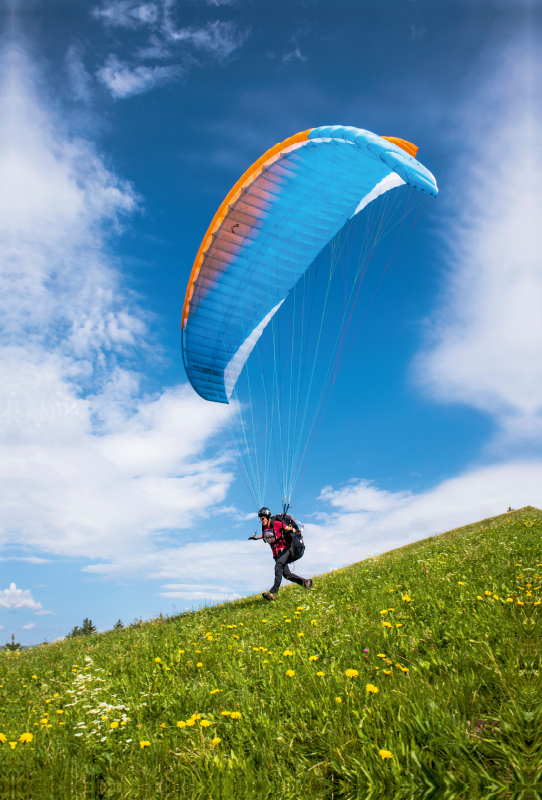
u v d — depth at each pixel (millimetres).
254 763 2551
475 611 4305
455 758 2188
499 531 10750
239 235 10367
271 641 4938
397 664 3314
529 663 2912
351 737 2523
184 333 11367
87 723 3289
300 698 3139
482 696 2668
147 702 3785
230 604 9906
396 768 2150
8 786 2445
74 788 2432
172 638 6508
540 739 2176
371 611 5258
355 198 10766
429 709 2570
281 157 9469
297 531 9219
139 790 2367
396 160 7320
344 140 8570
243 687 3629
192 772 2453
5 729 3482
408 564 8398
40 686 5246
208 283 10789
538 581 5113
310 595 7578
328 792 2268
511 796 1952
